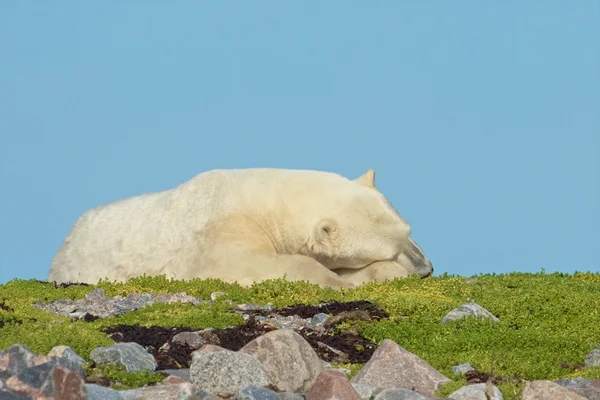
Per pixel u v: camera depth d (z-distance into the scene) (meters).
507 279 68.44
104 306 58.75
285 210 68.50
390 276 68.19
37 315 51.72
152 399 31.92
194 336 45.47
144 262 68.25
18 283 65.81
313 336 49.34
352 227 68.38
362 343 48.53
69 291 62.47
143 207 71.44
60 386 29.42
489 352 46.06
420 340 48.91
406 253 70.81
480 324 51.53
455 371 42.56
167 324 50.47
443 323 52.53
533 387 34.34
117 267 69.00
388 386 39.06
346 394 33.47
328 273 66.19
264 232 68.31
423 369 39.59
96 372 38.16
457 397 36.00
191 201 69.06
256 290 60.31
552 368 43.34
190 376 36.41
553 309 55.91
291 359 37.69
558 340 48.34
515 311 55.91
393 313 54.94
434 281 66.25
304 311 54.28
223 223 67.62
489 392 35.12
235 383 35.97
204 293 60.88
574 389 36.50
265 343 37.94
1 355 33.22
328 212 68.44
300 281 61.91
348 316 52.28
